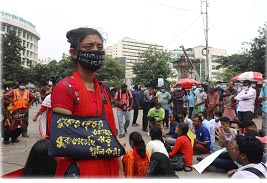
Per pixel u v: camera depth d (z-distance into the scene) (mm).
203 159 5926
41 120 5699
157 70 29328
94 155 1708
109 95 2045
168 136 8617
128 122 9773
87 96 1812
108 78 39312
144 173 4152
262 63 22500
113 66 40938
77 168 1733
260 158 2762
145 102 10469
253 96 8297
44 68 40344
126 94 9453
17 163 5641
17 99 8109
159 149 4840
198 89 11398
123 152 1823
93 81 1960
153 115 9234
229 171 5414
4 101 7691
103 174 1761
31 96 8672
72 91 1766
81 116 1747
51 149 1677
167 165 3670
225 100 9727
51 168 2164
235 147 4496
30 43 86875
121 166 2156
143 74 32562
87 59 1859
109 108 1973
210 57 70438
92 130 1744
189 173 5586
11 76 29422
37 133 9320
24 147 7176
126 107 9383
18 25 75500
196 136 7516
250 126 5746
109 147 1753
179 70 26875
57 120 1700
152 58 32969
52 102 1773
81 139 1694
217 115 7637
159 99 10664
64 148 1649
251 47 23500
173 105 11664
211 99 10609
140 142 4219
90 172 1713
